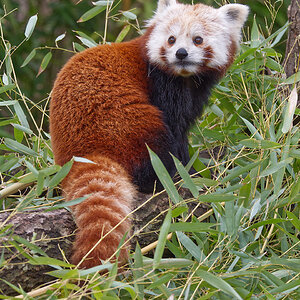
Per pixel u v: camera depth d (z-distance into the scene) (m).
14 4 11.85
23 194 7.96
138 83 7.97
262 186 7.28
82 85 7.44
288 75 9.12
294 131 7.48
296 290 5.94
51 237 6.18
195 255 6.08
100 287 5.29
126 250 5.79
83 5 12.23
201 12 8.45
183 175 5.90
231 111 8.70
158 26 8.38
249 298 5.59
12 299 4.98
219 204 6.62
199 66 8.16
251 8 12.15
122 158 7.17
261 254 6.50
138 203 6.88
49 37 12.35
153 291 5.79
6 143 7.09
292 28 9.02
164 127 7.62
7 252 5.80
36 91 12.19
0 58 11.61
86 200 6.00
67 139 7.23
